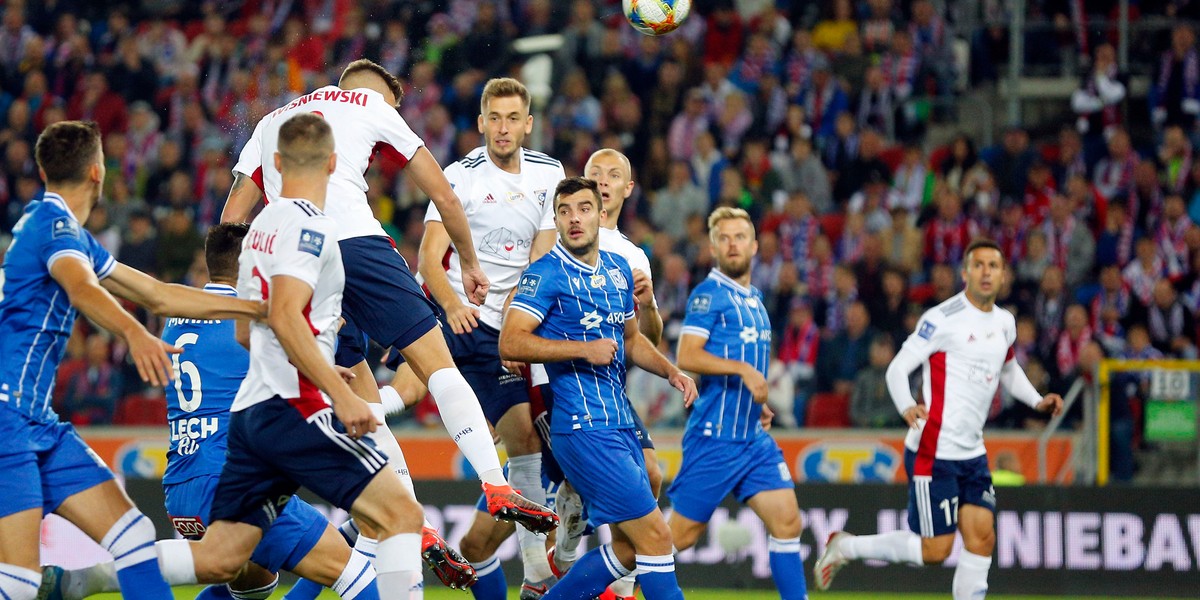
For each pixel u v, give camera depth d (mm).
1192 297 45625
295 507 20234
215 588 21328
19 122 55312
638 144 53375
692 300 25875
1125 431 36906
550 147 53875
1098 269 46500
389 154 20531
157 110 55188
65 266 16938
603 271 22375
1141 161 49375
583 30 55938
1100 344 42688
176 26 57531
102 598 30641
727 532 34188
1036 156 48938
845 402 41156
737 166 52000
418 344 20078
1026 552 33781
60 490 17641
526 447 23891
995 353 27000
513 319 21547
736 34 56594
